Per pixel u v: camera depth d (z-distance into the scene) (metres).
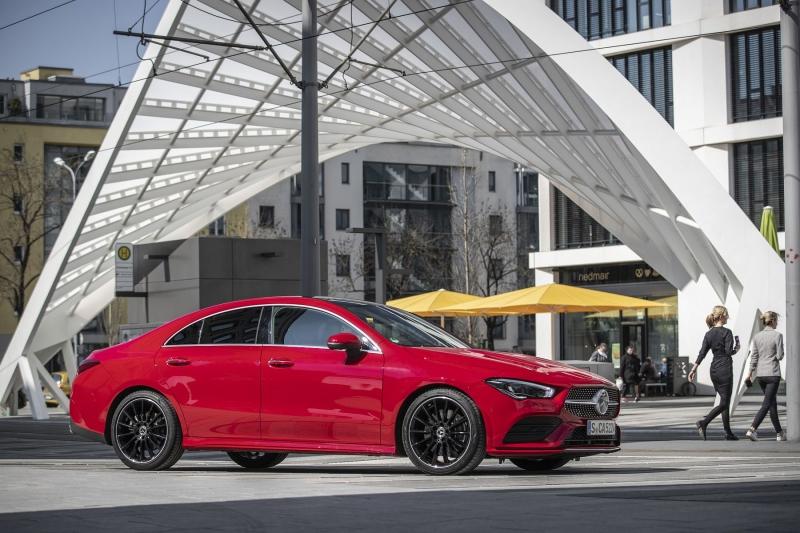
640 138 24.20
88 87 84.69
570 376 9.84
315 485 8.70
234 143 37.22
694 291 41.69
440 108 35.28
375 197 84.06
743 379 22.89
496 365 9.78
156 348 11.09
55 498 7.74
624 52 46.94
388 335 10.32
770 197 42.81
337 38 30.38
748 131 42.69
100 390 11.21
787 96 15.74
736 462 11.72
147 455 11.05
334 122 37.97
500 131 36.22
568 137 31.61
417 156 85.56
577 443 9.79
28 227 69.69
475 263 74.56
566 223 50.59
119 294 31.81
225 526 6.12
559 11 48.75
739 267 23.28
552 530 5.74
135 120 33.59
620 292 48.47
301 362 10.34
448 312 39.25
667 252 41.09
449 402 9.76
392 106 35.72
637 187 33.12
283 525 6.14
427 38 29.00
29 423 31.42
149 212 40.91
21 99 83.62
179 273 29.38
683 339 43.25
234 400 10.53
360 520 6.33
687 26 44.19
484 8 25.83
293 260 29.59
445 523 6.14
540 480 9.14
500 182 87.00
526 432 9.58
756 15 42.28
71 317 42.34
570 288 35.78
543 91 29.52
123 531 5.93
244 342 10.69
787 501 7.00
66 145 82.44
